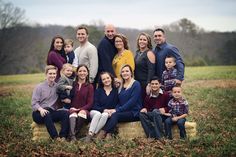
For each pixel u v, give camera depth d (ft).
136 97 40.57
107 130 39.63
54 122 40.91
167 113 40.09
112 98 41.19
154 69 41.88
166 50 41.73
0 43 202.69
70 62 43.96
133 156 33.65
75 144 37.55
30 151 35.55
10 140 42.57
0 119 59.67
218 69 140.26
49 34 210.18
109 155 34.06
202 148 35.94
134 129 40.42
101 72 42.68
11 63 202.08
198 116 60.34
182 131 39.14
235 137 40.68
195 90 87.86
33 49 205.26
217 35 182.09
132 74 41.86
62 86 40.96
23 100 83.82
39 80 136.56
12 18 208.03
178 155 33.71
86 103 41.14
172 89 40.09
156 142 37.29
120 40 42.16
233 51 178.70
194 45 180.65
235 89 87.40
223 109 66.08
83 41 43.57
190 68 151.74
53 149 35.70
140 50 42.88
